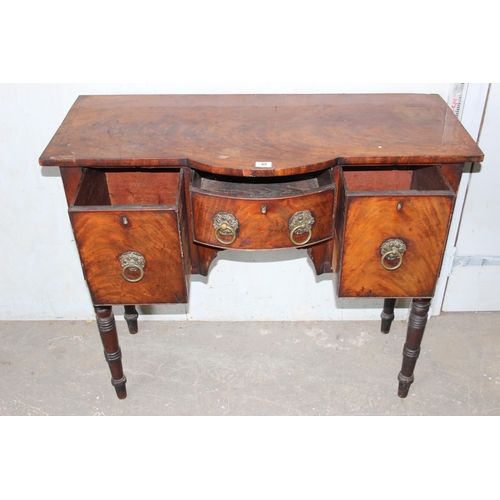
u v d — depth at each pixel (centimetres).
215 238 147
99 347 211
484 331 215
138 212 137
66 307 220
